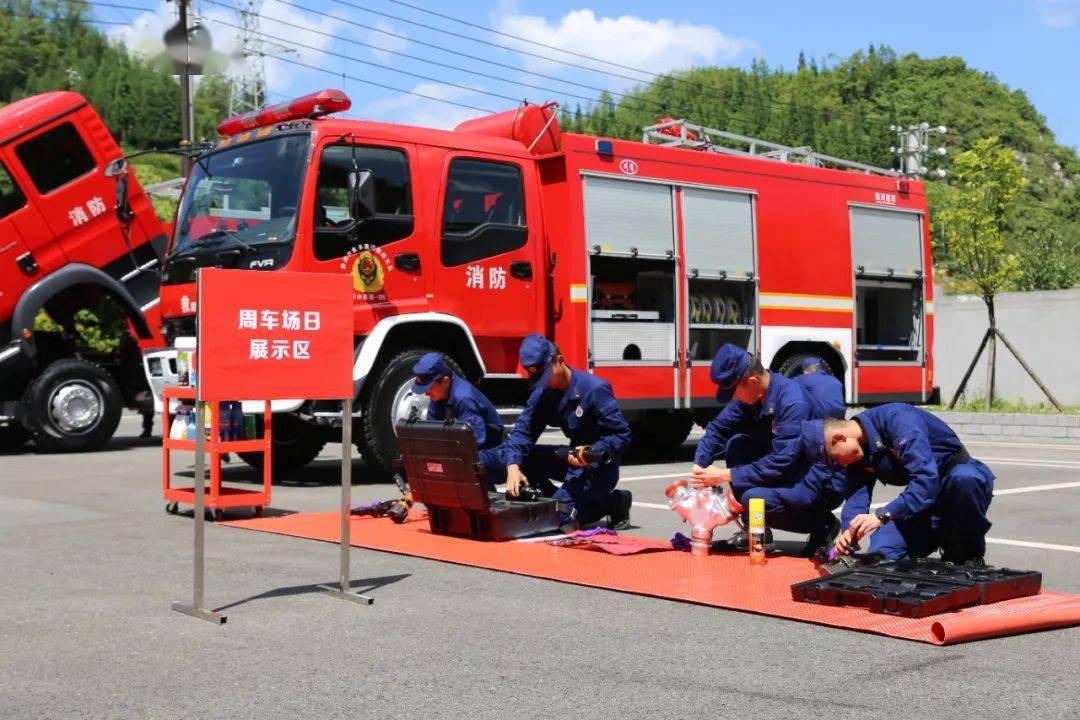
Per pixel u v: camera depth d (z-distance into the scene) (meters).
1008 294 20.52
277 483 10.38
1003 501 9.18
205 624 4.90
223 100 61.47
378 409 9.89
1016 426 16.20
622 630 4.77
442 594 5.50
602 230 11.38
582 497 7.44
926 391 14.55
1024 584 5.23
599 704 3.73
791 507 6.51
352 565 6.26
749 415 7.06
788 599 5.29
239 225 10.00
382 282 9.88
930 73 179.12
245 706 3.73
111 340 14.67
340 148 9.78
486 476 7.38
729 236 12.53
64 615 5.07
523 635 4.68
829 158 14.06
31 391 13.10
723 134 13.39
